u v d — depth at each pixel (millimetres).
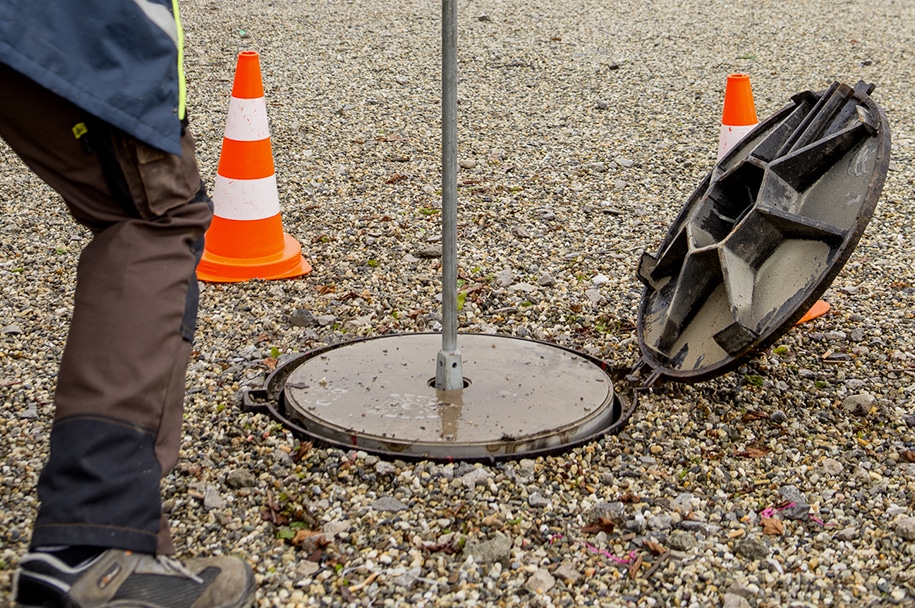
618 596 2543
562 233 5414
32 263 4973
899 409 3570
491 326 4250
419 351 3740
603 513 2846
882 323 4320
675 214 5730
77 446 2176
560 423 3207
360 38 10336
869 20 11602
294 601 2453
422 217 5621
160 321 2285
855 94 3451
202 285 4645
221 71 8898
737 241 3338
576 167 6566
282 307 4441
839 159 3346
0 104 2189
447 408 3283
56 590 2102
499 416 3240
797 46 10289
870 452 3287
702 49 10125
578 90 8547
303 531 2750
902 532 2791
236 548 2680
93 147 2240
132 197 2299
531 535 2789
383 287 4688
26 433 3271
